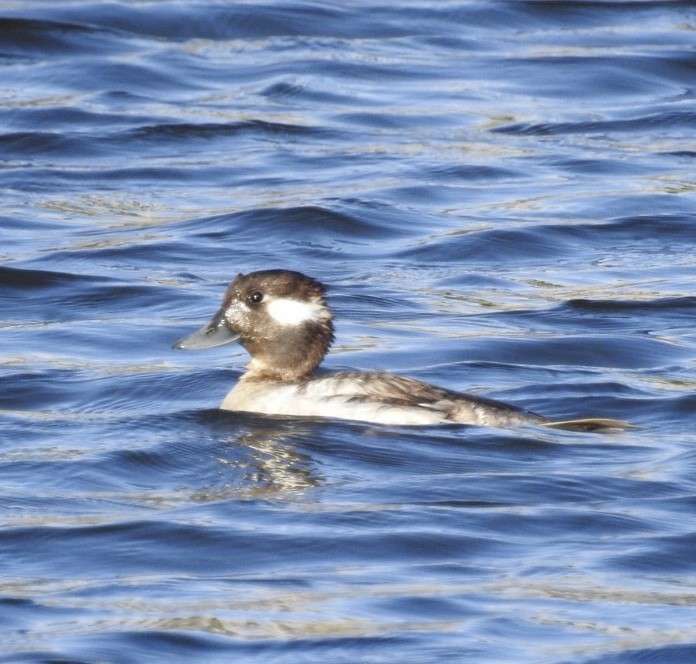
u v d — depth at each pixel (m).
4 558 10.74
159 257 20.67
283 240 21.48
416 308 18.59
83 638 9.34
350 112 27.98
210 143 26.34
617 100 29.11
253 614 9.73
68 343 17.14
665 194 23.47
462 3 33.84
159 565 10.62
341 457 12.88
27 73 29.44
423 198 23.36
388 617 9.69
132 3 32.78
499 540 11.09
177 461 12.86
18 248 21.00
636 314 18.36
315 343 14.41
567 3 33.81
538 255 21.11
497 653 9.16
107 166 25.09
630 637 9.39
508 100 28.89
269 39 31.88
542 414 14.62
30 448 13.27
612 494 12.05
